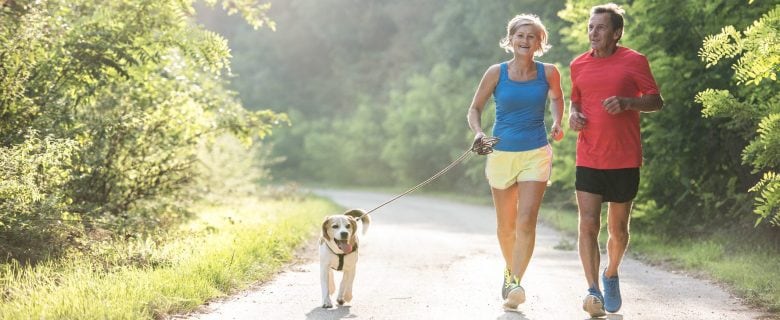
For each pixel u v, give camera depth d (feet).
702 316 22.34
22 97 32.99
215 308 23.57
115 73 40.14
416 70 220.84
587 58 22.08
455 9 201.77
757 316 22.36
